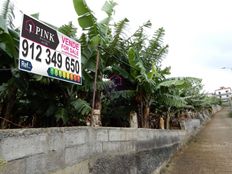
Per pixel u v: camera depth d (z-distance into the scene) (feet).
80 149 12.55
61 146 10.98
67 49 12.83
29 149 9.06
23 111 20.42
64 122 17.71
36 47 10.83
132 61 24.56
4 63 16.05
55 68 11.89
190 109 68.59
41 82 17.39
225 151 39.45
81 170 12.50
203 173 26.91
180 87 29.19
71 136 11.83
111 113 29.30
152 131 26.55
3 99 17.92
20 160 8.60
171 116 49.39
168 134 34.76
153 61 28.60
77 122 19.94
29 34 10.52
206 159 34.17
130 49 23.59
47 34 11.51
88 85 19.44
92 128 14.02
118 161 17.07
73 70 13.19
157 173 26.58
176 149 40.22
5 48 14.57
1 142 7.86
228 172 26.78
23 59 10.14
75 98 19.65
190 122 62.34
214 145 47.44
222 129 81.71
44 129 9.96
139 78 25.94
